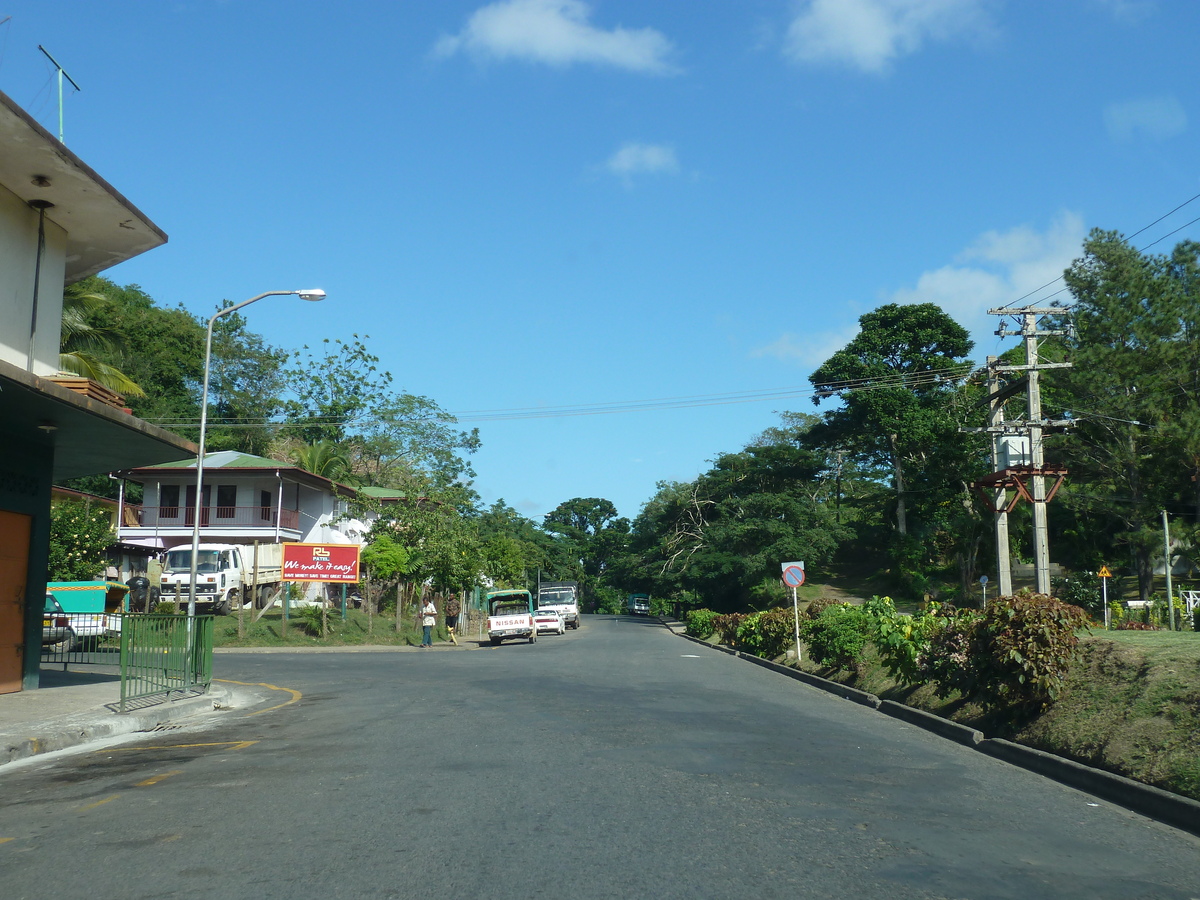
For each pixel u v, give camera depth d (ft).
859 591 203.21
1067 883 17.97
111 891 17.07
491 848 19.66
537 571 323.98
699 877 17.76
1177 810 23.49
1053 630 34.60
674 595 246.88
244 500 146.51
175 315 191.52
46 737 35.29
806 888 17.19
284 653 99.04
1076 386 136.26
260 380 202.49
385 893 16.80
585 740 34.50
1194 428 122.72
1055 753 31.48
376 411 205.36
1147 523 134.72
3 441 48.80
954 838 21.15
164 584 111.14
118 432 49.62
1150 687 30.81
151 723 42.22
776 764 30.09
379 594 137.69
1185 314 128.67
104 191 47.39
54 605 77.15
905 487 201.57
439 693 52.85
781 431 244.22
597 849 19.65
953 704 42.42
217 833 21.15
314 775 28.07
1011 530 162.30
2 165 44.70
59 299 51.24
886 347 195.31
